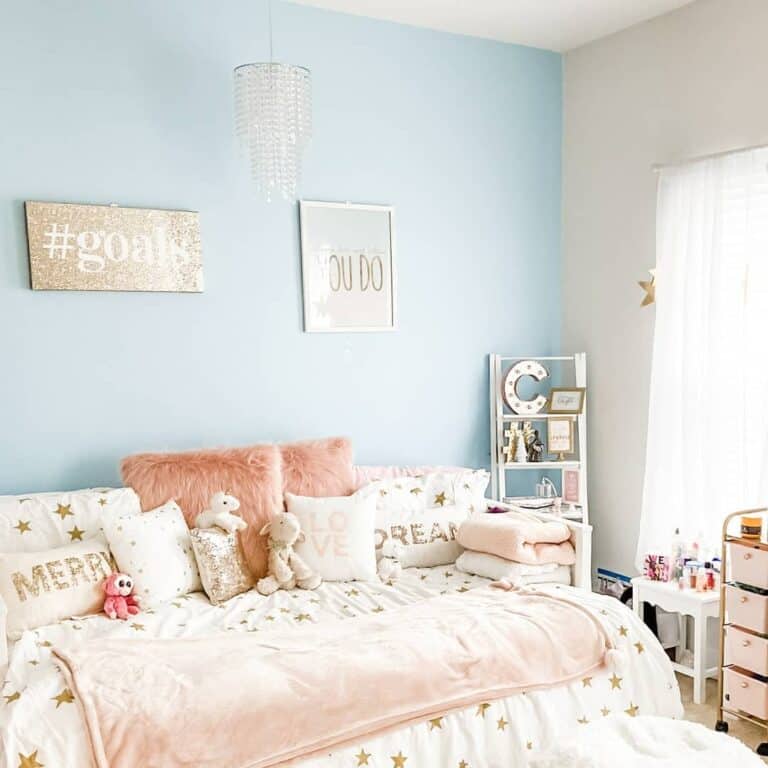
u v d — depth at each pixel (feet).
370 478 10.48
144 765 5.49
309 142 9.75
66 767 5.34
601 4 10.40
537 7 10.52
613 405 11.95
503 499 11.98
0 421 8.75
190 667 6.32
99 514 8.48
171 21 9.45
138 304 9.45
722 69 10.01
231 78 9.87
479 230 11.96
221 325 10.00
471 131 11.78
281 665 6.41
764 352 9.53
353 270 10.89
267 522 9.18
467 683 6.79
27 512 8.21
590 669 7.49
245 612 8.14
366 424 11.16
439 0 10.24
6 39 8.57
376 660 6.59
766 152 9.41
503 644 7.14
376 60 10.90
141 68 9.31
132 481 8.96
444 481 10.66
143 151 9.39
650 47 10.99
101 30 9.06
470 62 11.68
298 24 10.27
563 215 12.70
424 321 11.57
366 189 10.95
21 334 8.82
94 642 6.67
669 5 10.46
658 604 9.80
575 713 7.30
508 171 12.17
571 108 12.41
